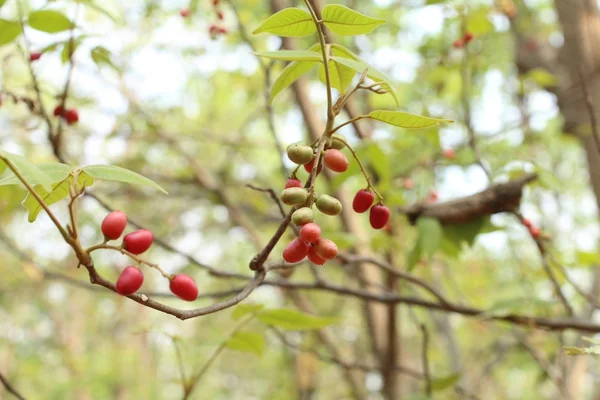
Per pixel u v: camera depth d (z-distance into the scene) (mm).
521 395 10133
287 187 1670
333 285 3121
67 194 1604
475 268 6344
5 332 10414
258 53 1628
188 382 2740
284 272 3240
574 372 4598
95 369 11688
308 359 6156
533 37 5168
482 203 3066
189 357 2916
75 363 11258
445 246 3266
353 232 4137
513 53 5297
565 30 4301
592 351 1896
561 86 4422
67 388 11359
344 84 1948
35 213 1612
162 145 6062
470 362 7762
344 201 4168
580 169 7574
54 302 11039
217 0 3639
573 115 4176
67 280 3906
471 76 4863
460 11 3750
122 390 11648
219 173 6086
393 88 1712
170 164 6469
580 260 3596
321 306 6625
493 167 3326
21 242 6578
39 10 2658
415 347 8930
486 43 5098
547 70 4875
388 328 3969
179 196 5762
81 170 1463
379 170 3348
